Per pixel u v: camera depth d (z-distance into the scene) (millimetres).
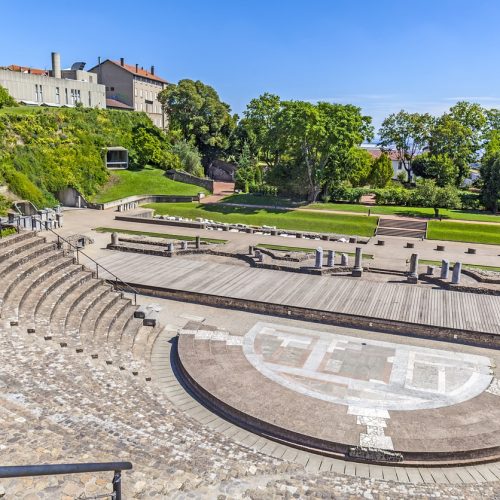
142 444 13281
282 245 46188
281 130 63312
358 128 64062
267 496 11070
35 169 61281
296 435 17078
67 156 66938
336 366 22266
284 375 21281
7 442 11219
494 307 28766
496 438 16875
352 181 86125
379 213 60906
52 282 26266
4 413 13148
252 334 25812
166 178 76188
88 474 9891
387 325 26641
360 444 16375
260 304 29188
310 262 38031
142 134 78875
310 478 12945
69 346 20578
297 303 28953
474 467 16078
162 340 25594
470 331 25094
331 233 54094
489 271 35688
